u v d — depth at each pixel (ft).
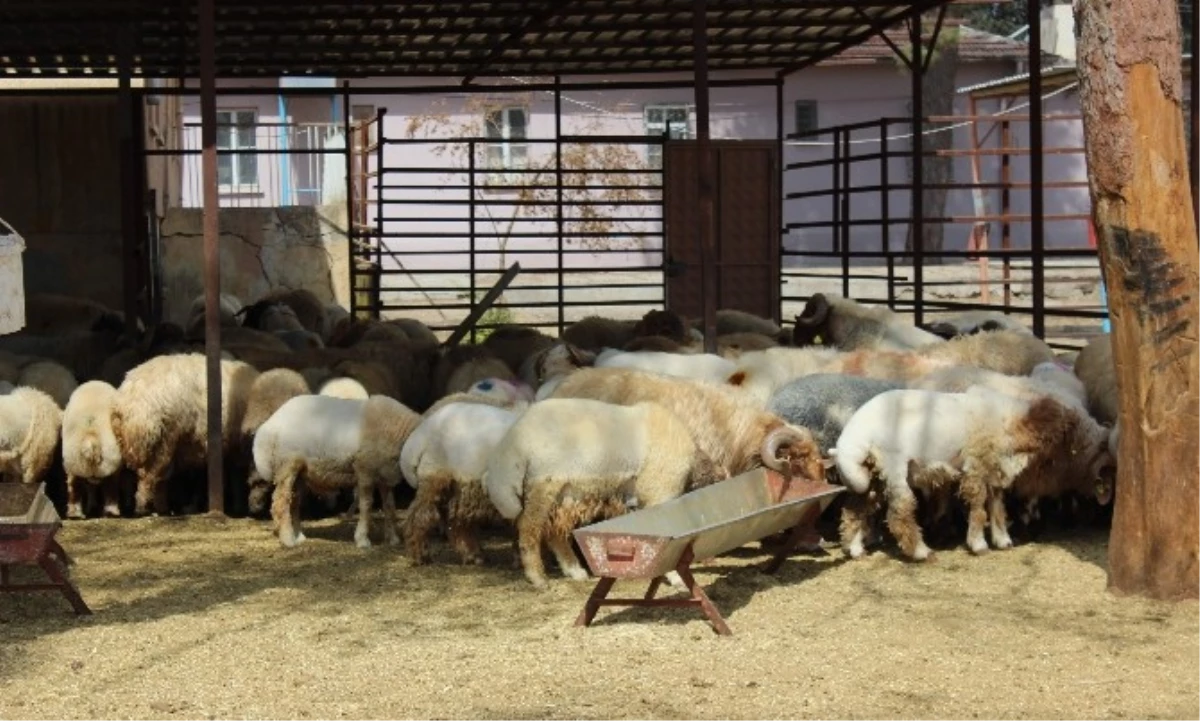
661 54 62.85
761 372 37.17
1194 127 36.32
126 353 47.42
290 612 28.55
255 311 62.49
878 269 111.34
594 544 26.53
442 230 109.60
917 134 58.90
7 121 69.51
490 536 35.96
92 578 31.60
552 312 93.66
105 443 37.73
